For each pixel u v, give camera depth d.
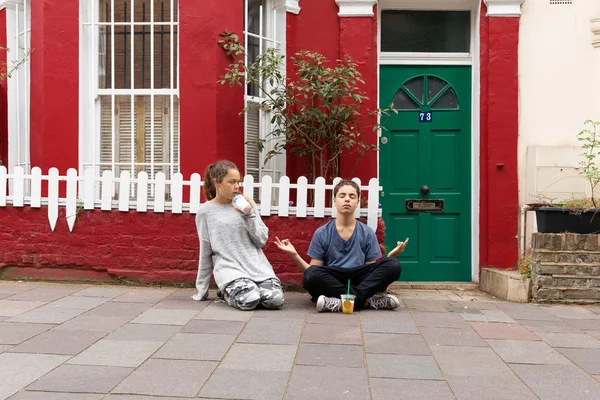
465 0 7.07
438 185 7.21
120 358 3.68
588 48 6.91
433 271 7.19
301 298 5.82
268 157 6.55
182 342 4.06
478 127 7.00
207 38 6.26
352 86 6.73
